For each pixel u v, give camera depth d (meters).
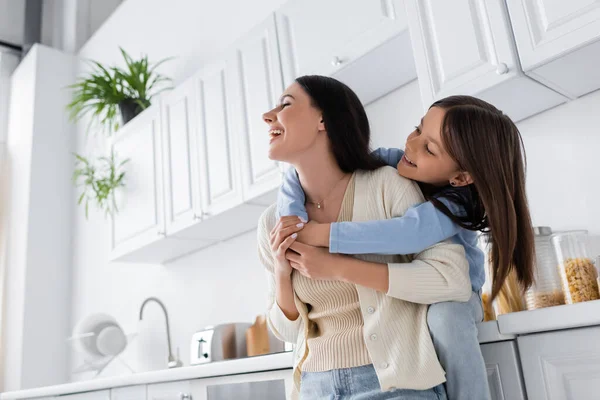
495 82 1.52
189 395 1.88
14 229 4.45
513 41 1.51
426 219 0.93
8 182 4.68
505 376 1.06
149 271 3.55
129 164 3.28
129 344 3.59
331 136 1.07
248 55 2.49
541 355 1.02
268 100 2.33
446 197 0.98
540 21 1.45
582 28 1.36
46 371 4.05
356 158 1.07
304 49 2.19
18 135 4.70
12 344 4.12
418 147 1.01
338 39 2.04
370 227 0.93
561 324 0.98
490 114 0.97
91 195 4.27
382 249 0.92
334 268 0.93
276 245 1.00
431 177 1.00
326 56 2.08
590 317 0.95
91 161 4.34
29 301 4.11
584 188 1.68
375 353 0.91
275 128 1.08
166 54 3.77
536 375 1.02
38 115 4.53
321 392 0.97
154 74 3.84
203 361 2.35
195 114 2.79
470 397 0.88
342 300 0.99
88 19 5.07
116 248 3.25
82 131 4.58
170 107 2.99
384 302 0.94
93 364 3.23
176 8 3.72
